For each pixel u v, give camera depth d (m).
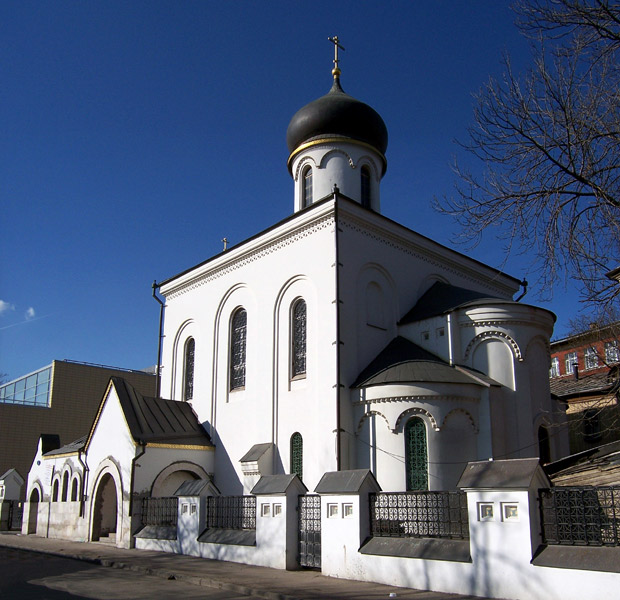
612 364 23.00
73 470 28.31
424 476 19.91
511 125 12.71
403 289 25.59
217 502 19.34
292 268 25.00
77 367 45.69
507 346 22.39
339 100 29.41
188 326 31.03
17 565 18.64
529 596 10.70
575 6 11.80
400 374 20.89
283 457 23.52
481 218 13.17
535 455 21.89
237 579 14.24
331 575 14.48
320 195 28.66
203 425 28.00
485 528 11.62
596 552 10.25
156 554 20.17
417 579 12.60
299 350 24.23
